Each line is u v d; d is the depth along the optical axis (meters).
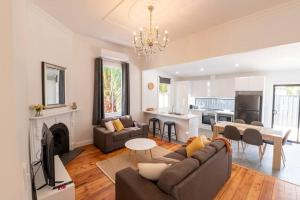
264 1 2.42
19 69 0.82
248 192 2.38
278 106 5.25
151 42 2.74
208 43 3.50
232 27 3.11
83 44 4.22
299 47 3.06
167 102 7.01
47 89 3.09
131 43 4.73
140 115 5.88
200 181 1.77
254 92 5.10
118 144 4.08
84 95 4.33
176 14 2.85
